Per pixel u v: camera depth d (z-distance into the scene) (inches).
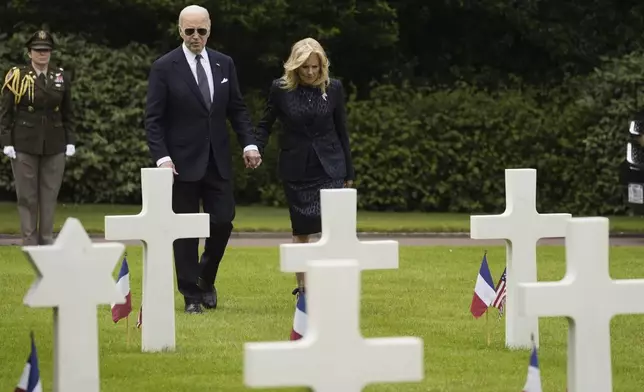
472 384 524.1
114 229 582.2
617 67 1654.8
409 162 1652.3
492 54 1918.1
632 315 729.6
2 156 1552.7
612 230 1371.8
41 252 381.4
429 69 1915.6
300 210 740.0
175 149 735.1
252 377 317.4
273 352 318.0
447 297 795.4
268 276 903.1
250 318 702.5
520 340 607.8
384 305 757.3
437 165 1656.0
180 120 733.9
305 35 1733.5
